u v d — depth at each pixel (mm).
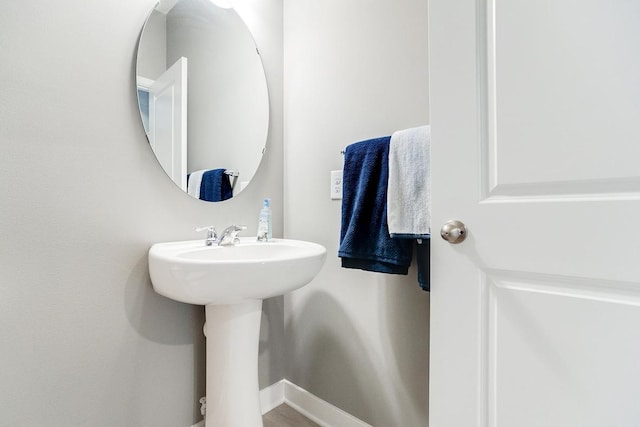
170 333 1192
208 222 1322
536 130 704
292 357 1575
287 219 1601
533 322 717
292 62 1564
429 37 844
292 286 1012
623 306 627
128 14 1093
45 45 922
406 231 975
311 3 1479
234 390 1097
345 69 1347
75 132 978
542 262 703
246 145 1455
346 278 1351
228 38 1391
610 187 637
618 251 627
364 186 1088
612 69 625
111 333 1052
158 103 1166
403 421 1179
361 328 1301
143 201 1130
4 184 867
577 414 671
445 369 825
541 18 693
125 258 1084
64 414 964
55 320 948
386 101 1216
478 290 778
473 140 778
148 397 1137
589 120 649
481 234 771
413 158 974
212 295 906
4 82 862
